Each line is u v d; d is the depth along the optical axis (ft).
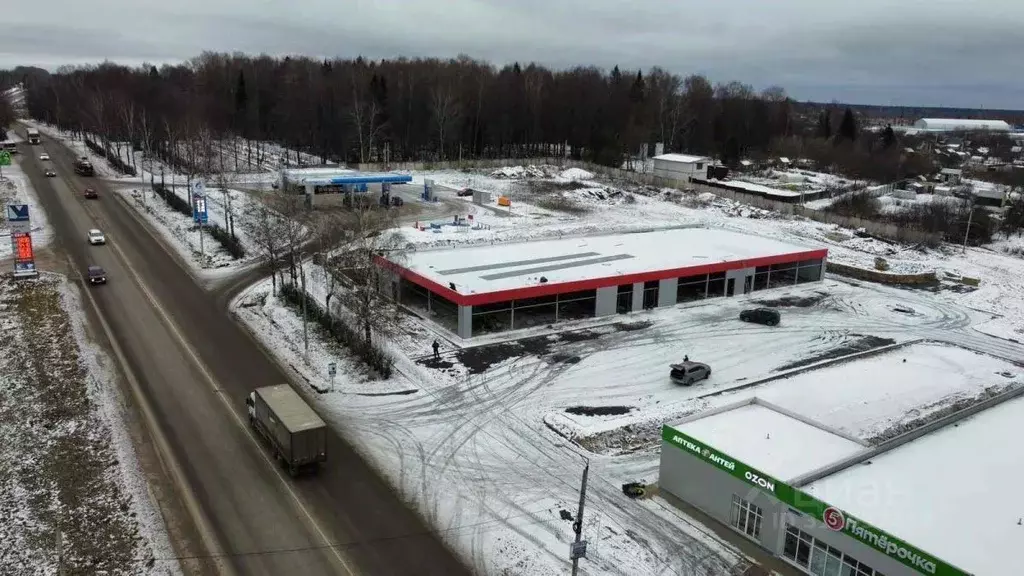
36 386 130.52
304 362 147.13
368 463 108.78
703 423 108.47
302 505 96.89
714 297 208.95
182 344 154.40
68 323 163.22
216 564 84.28
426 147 466.29
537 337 167.94
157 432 115.75
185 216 275.80
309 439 101.45
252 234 243.40
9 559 83.15
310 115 455.63
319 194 293.64
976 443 105.81
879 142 561.02
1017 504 88.89
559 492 102.89
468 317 162.30
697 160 401.08
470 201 332.60
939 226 302.86
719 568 87.20
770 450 100.17
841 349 170.09
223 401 127.95
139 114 438.40
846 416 130.41
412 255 203.31
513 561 86.89
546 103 479.41
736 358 160.86
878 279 238.68
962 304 215.92
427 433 119.24
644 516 97.91
